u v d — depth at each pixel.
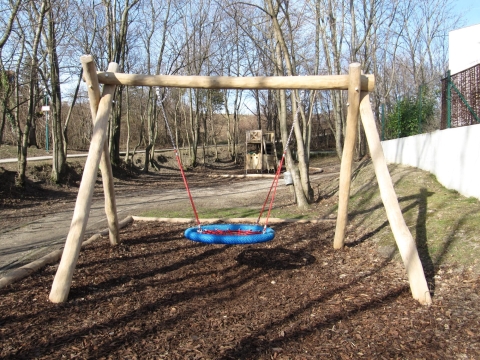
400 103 14.23
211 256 6.35
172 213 10.02
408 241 4.59
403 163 12.96
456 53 13.85
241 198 13.20
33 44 12.95
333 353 3.34
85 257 6.01
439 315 4.02
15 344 3.38
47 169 15.27
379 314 4.09
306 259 6.19
